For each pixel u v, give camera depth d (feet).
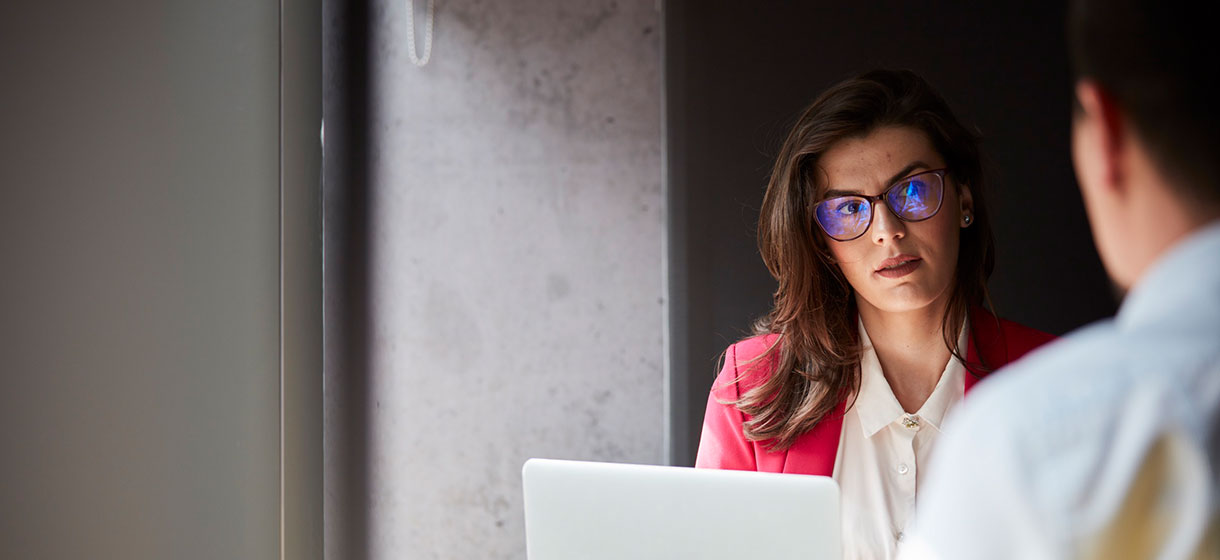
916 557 1.55
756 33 7.02
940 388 4.57
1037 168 6.73
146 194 5.58
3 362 5.44
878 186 4.44
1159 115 1.45
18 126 5.44
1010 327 4.75
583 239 7.38
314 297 5.90
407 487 7.86
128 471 5.56
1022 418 1.43
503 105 7.55
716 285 7.07
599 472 3.38
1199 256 1.44
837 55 6.93
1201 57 1.43
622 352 7.32
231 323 5.69
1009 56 6.74
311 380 5.89
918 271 4.39
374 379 8.09
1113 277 1.61
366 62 8.16
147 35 5.59
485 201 7.61
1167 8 1.45
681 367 7.11
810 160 4.61
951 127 4.51
